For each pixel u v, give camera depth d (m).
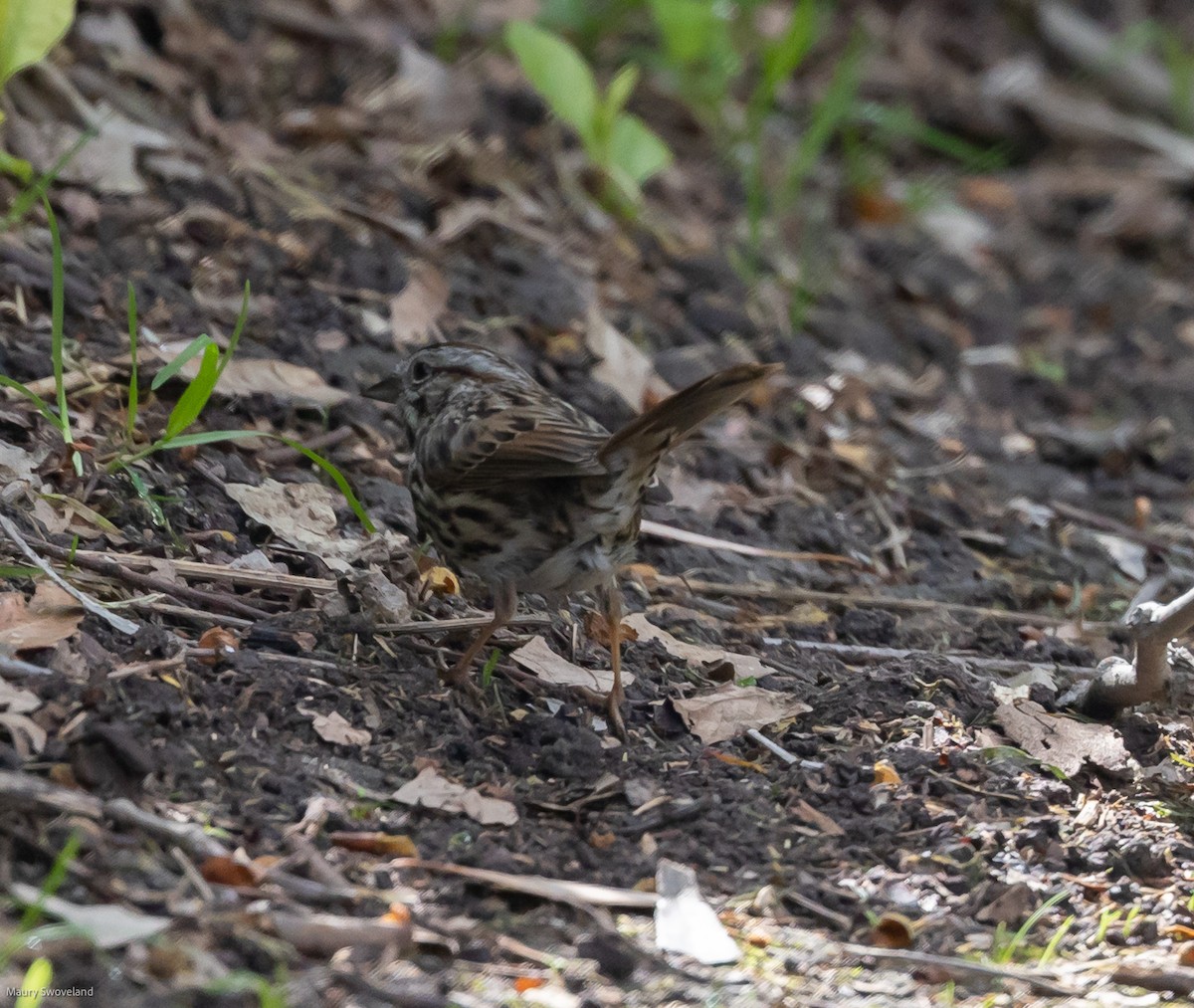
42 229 11.94
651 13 19.02
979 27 21.94
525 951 6.81
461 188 14.89
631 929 7.12
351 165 14.41
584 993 6.57
